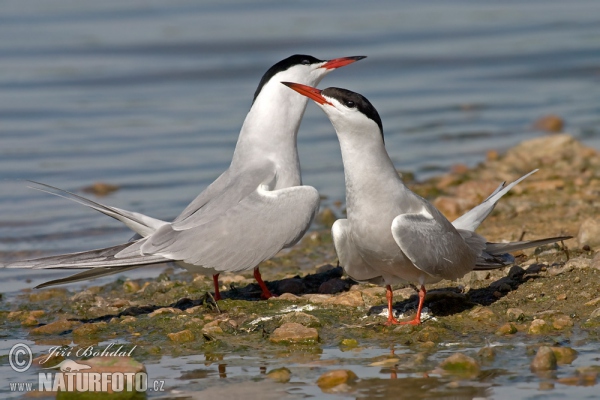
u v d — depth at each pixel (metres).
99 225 15.91
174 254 10.59
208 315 10.78
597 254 11.29
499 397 8.01
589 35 32.78
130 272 13.79
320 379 8.59
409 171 18.86
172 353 9.67
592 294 10.28
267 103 11.58
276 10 36.66
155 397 8.43
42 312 11.58
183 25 33.53
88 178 18.64
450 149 20.89
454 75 28.17
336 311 10.66
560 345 9.16
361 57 12.04
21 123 22.83
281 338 9.77
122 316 11.17
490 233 13.42
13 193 17.72
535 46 31.23
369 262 9.81
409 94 25.98
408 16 36.47
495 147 21.00
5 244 14.95
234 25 33.66
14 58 29.17
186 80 27.44
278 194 10.86
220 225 10.73
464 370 8.66
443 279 10.41
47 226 15.87
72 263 10.35
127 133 21.98
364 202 9.47
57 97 25.39
